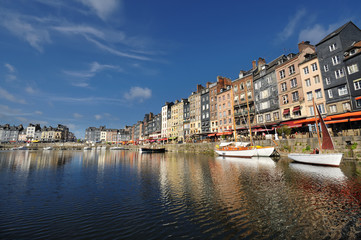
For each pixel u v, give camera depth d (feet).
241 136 125.08
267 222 20.70
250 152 91.66
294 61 106.83
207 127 186.50
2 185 40.24
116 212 24.32
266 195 30.04
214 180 42.16
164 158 108.78
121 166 73.82
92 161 97.71
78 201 28.91
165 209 25.14
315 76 95.20
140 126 388.16
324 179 39.60
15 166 75.82
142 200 29.09
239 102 148.46
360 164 57.57
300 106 101.40
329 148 58.03
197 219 21.86
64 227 20.20
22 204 27.68
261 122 128.26
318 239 17.10
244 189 33.88
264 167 59.16
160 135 287.07
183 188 35.88
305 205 25.31
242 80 147.23
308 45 105.60
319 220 20.83
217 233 18.52
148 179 45.44
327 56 89.76
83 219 22.22
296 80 104.99
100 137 515.91
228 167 61.82
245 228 19.44
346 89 81.76
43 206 26.81
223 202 27.40
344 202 25.98
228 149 103.09
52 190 35.70
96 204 27.45
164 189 35.45
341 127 78.79
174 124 247.70
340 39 85.40
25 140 424.46
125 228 19.84
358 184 34.86
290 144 84.33
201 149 143.33
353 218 21.07
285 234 18.10
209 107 186.09
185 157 110.52
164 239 17.54
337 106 84.53
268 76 124.98
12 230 19.47
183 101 233.14
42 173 57.06
